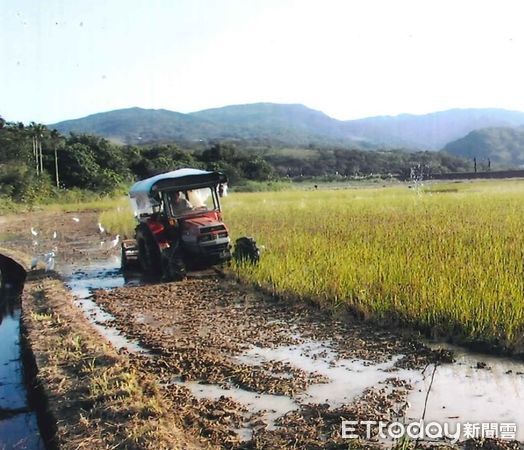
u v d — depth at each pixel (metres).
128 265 14.75
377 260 11.02
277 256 13.03
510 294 8.37
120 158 62.25
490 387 6.35
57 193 50.88
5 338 10.09
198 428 5.65
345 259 11.51
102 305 10.98
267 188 60.38
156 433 5.10
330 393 6.40
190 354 7.82
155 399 5.97
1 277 17.09
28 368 7.76
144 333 8.93
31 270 14.53
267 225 19.12
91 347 7.56
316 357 7.53
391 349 7.64
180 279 12.64
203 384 6.86
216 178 13.30
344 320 8.96
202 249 12.66
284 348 7.94
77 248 19.88
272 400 6.30
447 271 9.73
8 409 6.78
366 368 7.07
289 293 10.45
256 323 9.16
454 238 13.37
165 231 13.11
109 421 5.44
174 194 13.10
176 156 67.44
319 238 14.62
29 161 53.19
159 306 10.61
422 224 16.33
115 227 24.75
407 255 11.14
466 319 7.93
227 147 70.69
